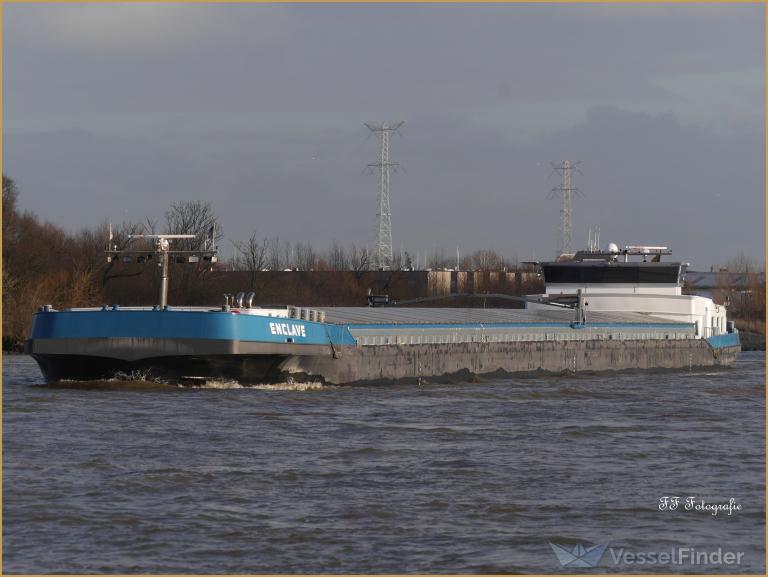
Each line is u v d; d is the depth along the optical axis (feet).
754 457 356.79
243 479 305.53
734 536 265.54
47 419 381.81
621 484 313.12
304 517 271.69
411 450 351.67
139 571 232.12
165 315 448.24
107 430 364.99
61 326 456.04
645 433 401.70
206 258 484.33
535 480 314.96
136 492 289.33
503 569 238.27
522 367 633.61
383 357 531.09
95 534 254.88
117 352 450.30
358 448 351.46
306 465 324.39
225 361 451.12
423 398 483.92
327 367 496.64
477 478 315.17
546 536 261.44
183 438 355.97
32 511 269.85
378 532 261.44
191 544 249.75
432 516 275.59
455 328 588.91
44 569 232.53
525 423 416.46
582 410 463.83
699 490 307.78
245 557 242.17
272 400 441.27
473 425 406.82
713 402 512.63
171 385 458.09
